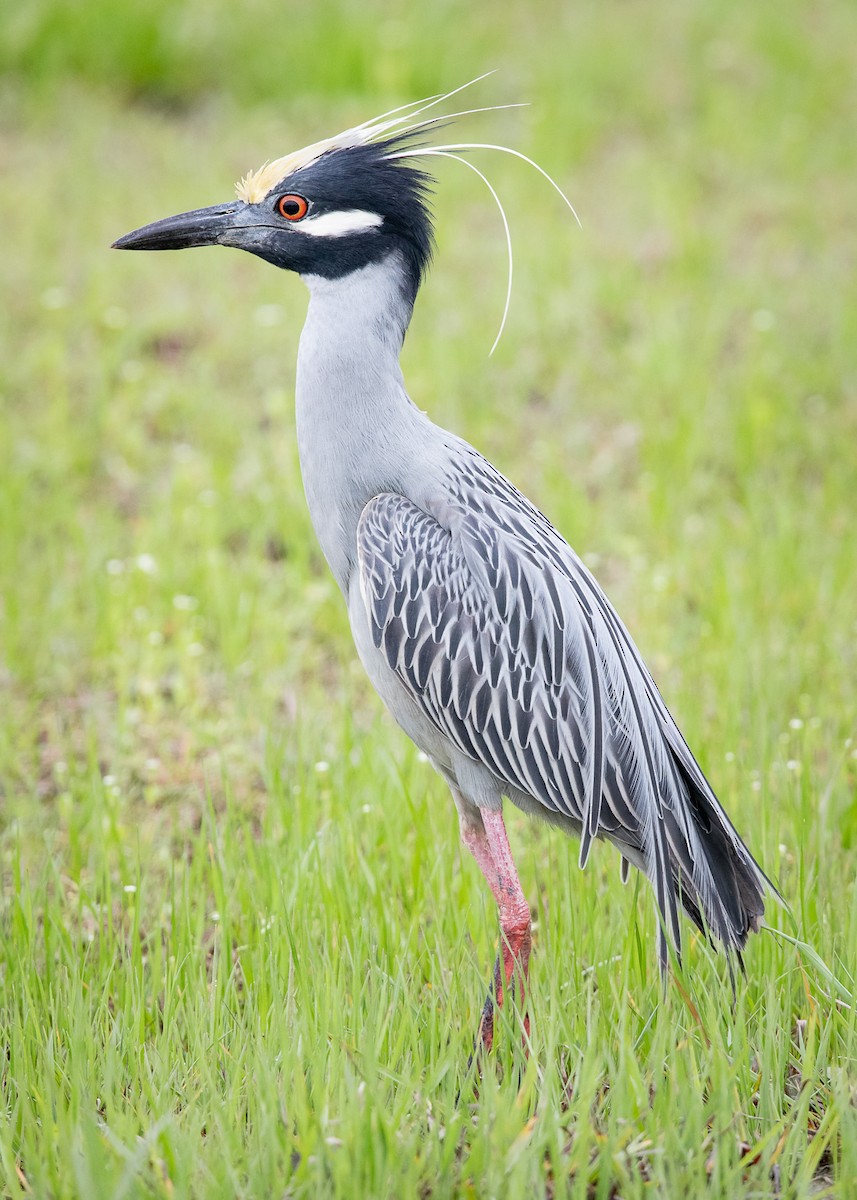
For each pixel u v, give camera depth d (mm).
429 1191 6605
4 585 13062
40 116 24969
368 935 8242
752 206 22500
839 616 12688
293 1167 6781
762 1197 6578
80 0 26844
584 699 8305
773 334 17984
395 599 8383
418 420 8773
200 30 27188
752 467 15492
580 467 15734
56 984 7953
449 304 19047
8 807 10641
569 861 9078
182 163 23219
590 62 27203
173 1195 6336
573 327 18625
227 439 15984
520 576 8391
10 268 19781
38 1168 6484
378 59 26234
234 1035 7562
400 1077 7059
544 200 22500
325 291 8617
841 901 8766
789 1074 7703
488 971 8398
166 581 13203
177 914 8781
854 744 10828
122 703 11508
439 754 8773
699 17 29828
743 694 11414
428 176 8711
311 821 9656
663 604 12953
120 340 18000
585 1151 6574
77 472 15578
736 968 8055
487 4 30203
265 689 11906
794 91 26562
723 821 8234
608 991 7965
